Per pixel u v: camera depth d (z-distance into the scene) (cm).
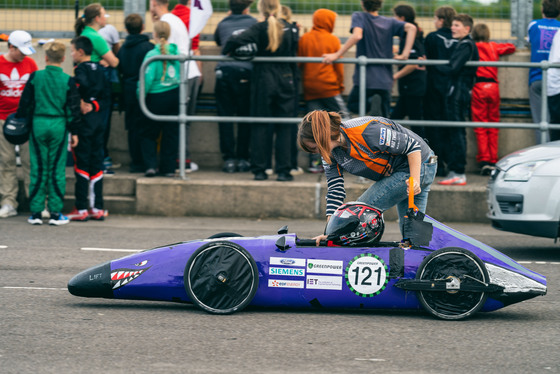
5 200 1248
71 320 668
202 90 1435
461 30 1235
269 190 1254
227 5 1445
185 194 1264
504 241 1112
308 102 1304
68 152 1427
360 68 1230
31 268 891
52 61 1133
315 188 1248
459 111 1255
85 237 1091
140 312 699
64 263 921
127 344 600
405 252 683
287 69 1233
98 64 1184
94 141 1209
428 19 1404
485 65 1234
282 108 1244
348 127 666
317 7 1426
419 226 669
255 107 1241
